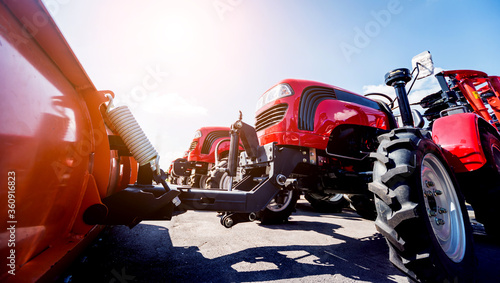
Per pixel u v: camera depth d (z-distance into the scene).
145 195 1.17
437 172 1.69
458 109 2.37
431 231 1.23
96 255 1.62
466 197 2.36
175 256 1.66
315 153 1.99
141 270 1.40
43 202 0.78
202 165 5.01
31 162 0.71
